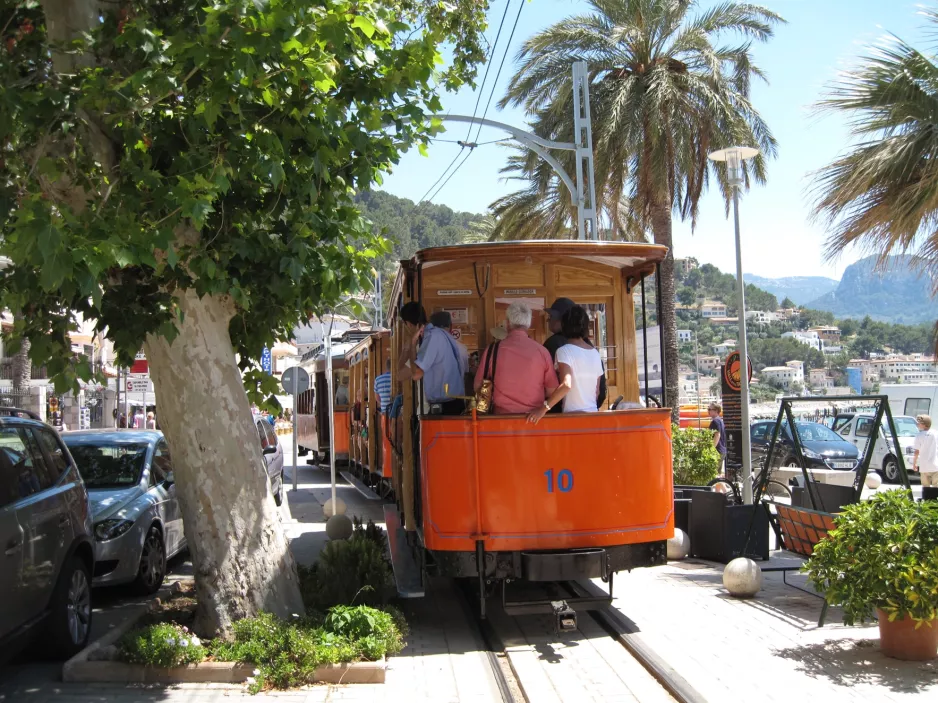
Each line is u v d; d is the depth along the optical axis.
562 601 6.89
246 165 5.93
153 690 5.81
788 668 6.02
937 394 26.59
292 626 6.22
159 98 5.77
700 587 8.65
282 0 5.29
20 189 6.00
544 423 6.95
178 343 6.46
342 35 5.56
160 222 5.39
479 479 6.89
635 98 18.59
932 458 15.91
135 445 9.70
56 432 7.23
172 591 8.31
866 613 6.18
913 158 9.65
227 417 6.60
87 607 6.88
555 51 19.95
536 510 6.90
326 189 6.55
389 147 6.86
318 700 5.62
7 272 5.92
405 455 8.24
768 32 20.12
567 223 24.12
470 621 7.60
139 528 8.38
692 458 14.06
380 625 6.44
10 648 5.54
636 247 7.92
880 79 9.98
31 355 5.85
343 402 22.03
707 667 6.05
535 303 8.66
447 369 7.67
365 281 6.78
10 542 5.52
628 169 19.80
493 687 5.84
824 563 6.47
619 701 5.54
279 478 16.25
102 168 5.98
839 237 10.39
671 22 19.34
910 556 5.94
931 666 6.01
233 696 5.71
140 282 6.01
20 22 6.95
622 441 7.09
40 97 5.54
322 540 12.24
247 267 6.19
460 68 8.95
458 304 8.55
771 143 19.89
